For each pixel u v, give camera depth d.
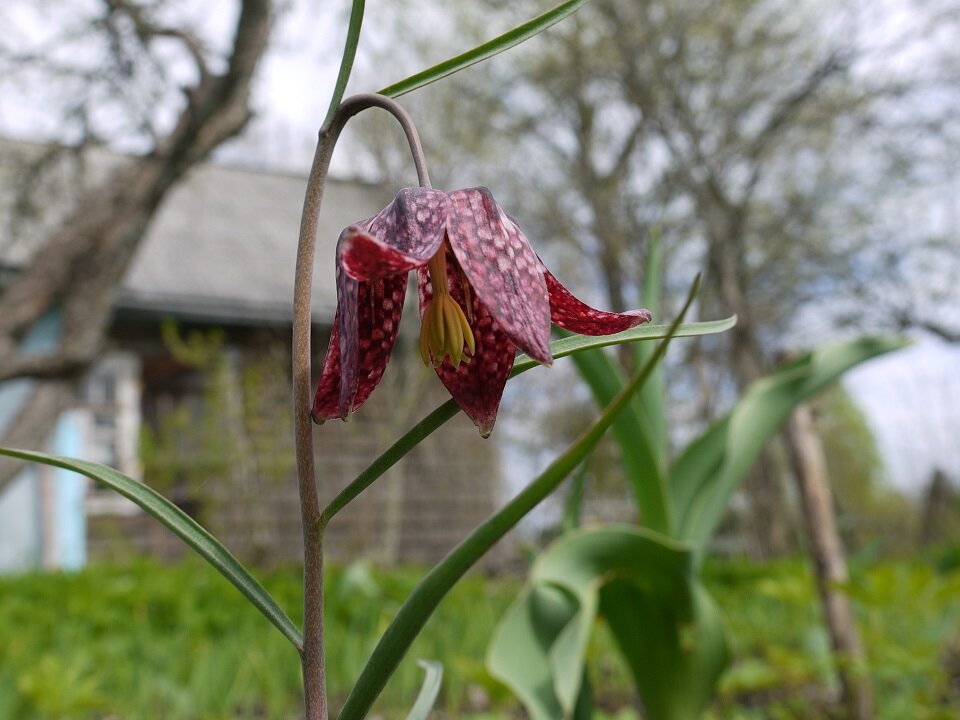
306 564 0.94
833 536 3.15
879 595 3.17
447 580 0.92
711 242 9.73
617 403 0.88
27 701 2.87
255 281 10.90
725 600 5.55
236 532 8.71
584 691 2.09
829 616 3.10
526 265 0.98
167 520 0.95
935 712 3.13
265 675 3.48
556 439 12.20
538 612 2.09
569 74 10.11
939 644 3.52
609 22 9.68
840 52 9.33
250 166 13.73
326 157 0.96
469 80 10.44
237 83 5.85
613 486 10.78
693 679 2.28
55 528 9.39
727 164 10.12
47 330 9.07
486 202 1.00
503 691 2.84
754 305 11.40
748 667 3.31
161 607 4.46
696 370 11.66
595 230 11.23
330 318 9.93
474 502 10.88
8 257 8.36
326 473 9.44
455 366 0.99
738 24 9.70
